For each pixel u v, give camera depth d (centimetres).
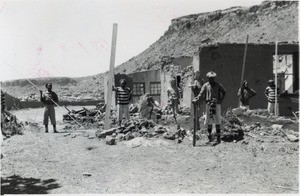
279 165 797
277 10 7444
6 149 1009
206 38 8331
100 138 1159
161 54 8988
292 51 1677
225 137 1048
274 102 1377
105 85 2512
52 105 1368
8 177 736
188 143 1036
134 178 719
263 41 6675
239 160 847
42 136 1238
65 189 650
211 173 750
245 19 8050
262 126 1195
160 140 1054
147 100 1469
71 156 921
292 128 1177
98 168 802
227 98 1571
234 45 1588
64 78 8631
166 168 791
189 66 1842
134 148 997
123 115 1342
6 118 1355
